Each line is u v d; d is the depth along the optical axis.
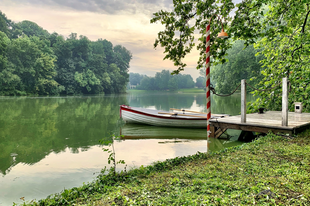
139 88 159.75
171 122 12.91
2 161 6.54
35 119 14.78
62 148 8.03
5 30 54.72
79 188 3.87
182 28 7.71
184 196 3.01
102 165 6.16
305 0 6.71
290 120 8.45
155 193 3.29
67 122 13.92
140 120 13.56
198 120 12.40
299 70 9.63
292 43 9.96
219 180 3.61
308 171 3.68
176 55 8.09
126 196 3.17
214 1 7.33
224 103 28.25
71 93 61.09
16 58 48.28
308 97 10.38
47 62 52.09
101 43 81.19
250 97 38.34
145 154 7.24
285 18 7.55
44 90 52.12
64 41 62.25
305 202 2.60
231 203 2.70
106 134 10.70
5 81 43.75
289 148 5.36
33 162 6.45
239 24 7.40
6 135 10.17
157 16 7.55
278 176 3.57
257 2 7.05
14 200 4.23
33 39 54.69
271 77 10.67
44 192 4.57
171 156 6.98
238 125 8.35
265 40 10.25
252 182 3.38
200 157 5.39
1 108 20.84
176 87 137.62
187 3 7.27
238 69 39.97
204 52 8.38
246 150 5.54
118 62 84.81
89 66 66.56
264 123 7.93
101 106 24.72
